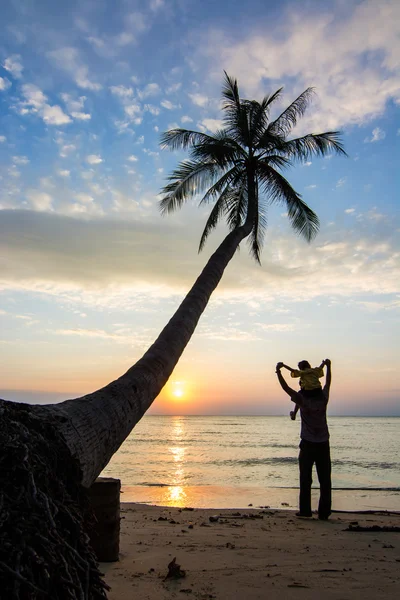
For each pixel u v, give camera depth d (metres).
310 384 7.47
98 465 3.02
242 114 14.12
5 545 1.77
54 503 2.15
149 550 4.89
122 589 3.57
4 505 1.92
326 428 7.44
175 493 13.40
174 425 90.62
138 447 37.50
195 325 6.79
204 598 3.41
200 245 15.84
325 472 7.27
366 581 3.87
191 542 5.32
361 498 12.34
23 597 1.69
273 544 5.23
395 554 4.81
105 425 3.30
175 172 14.35
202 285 7.96
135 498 12.42
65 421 2.85
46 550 1.86
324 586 3.73
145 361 5.00
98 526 4.33
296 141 14.05
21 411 2.62
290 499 12.09
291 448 36.03
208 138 14.41
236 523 6.73
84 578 2.04
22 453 2.18
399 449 34.16
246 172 14.31
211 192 15.11
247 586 3.70
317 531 6.08
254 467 22.88
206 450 34.25
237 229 11.33
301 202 14.27
